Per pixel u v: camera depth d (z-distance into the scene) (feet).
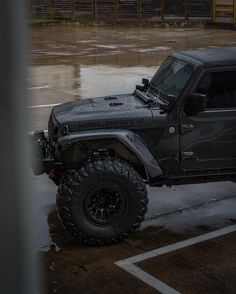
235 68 17.72
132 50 74.28
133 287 14.12
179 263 15.56
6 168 3.88
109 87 47.29
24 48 3.84
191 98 17.21
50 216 19.58
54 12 117.80
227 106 17.89
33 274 4.12
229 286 14.08
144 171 18.03
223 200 21.22
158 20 109.60
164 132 17.57
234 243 17.01
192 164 17.99
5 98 3.82
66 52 73.05
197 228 18.34
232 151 18.08
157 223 18.84
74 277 14.71
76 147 16.97
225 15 103.09
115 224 16.67
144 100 18.89
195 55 18.89
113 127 17.29
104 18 114.11
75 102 20.10
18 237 4.00
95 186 16.31
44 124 33.81
